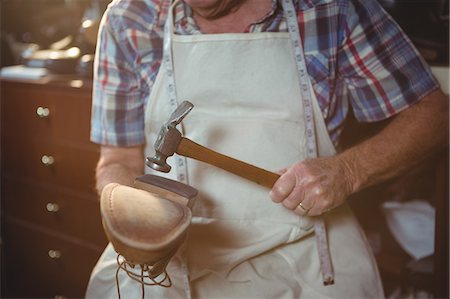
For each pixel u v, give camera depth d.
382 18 1.14
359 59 1.13
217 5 1.08
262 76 1.12
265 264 1.14
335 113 1.17
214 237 1.14
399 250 1.59
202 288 1.12
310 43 1.13
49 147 1.84
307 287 1.13
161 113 1.17
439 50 1.41
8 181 2.02
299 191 1.03
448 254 1.38
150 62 1.18
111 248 1.22
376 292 1.18
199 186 1.14
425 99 1.15
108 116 1.23
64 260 1.93
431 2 1.43
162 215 0.81
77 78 1.79
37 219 1.97
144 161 1.26
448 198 1.36
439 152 1.34
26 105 1.87
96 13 1.91
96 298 1.14
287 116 1.13
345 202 1.24
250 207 1.14
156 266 0.86
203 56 1.12
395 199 1.60
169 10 1.15
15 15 2.25
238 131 1.13
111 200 0.82
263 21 1.13
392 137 1.14
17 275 2.11
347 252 1.17
